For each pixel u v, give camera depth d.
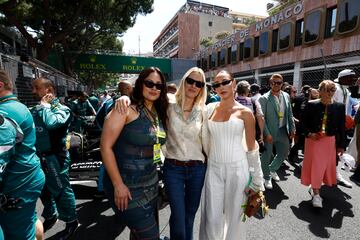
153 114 1.82
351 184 4.18
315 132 3.34
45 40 15.08
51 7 14.29
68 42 23.05
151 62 30.47
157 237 1.77
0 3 11.48
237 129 2.02
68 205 2.64
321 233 2.72
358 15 12.97
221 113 2.13
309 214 3.16
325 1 14.95
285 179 4.47
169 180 2.06
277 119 3.99
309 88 6.08
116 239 2.66
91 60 27.98
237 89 4.07
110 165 1.55
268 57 20.38
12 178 1.60
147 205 1.71
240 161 2.04
